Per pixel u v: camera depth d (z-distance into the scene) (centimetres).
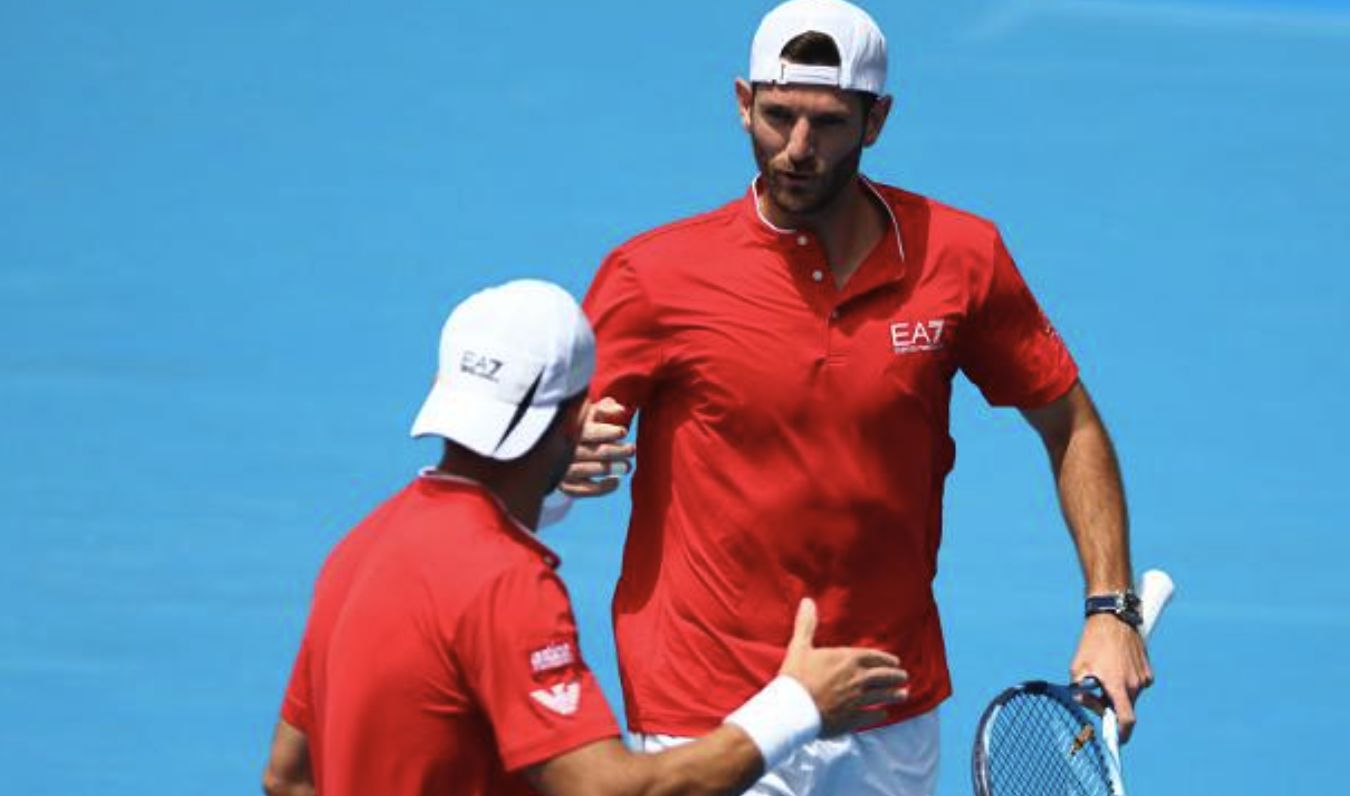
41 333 5516
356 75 7006
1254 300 5903
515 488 2228
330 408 5219
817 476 2669
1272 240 6238
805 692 2242
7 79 6875
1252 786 3972
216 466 4962
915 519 2725
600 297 2703
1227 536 4825
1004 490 4953
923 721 2795
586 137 6631
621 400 2695
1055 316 5781
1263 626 4500
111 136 6581
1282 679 4319
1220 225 6309
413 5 7494
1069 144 6725
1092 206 6375
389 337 5556
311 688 2314
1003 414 5262
